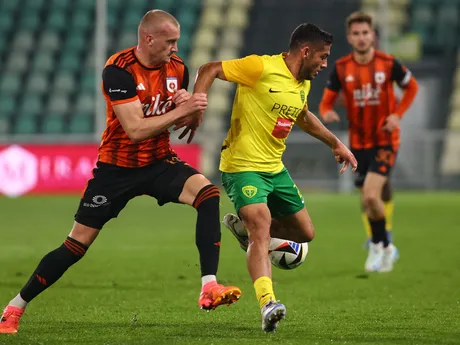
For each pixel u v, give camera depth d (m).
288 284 26.89
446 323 18.89
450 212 53.53
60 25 87.00
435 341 16.30
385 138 30.64
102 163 18.05
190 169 18.23
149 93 17.55
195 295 24.41
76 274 28.95
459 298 23.41
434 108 81.81
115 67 17.33
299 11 86.94
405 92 30.66
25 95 81.94
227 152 19.31
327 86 31.47
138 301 23.20
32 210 56.19
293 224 20.61
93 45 85.88
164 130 17.36
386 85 30.47
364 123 30.77
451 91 82.19
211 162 71.94
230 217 20.06
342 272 29.77
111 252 35.47
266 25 87.06
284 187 19.75
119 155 17.86
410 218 50.25
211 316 20.31
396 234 42.44
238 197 18.73
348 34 30.58
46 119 80.19
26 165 68.00
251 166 19.00
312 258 33.78
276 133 19.09
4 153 68.00
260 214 18.41
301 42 18.70
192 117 18.09
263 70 18.70
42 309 21.62
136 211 57.28
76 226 18.11
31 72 83.69
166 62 17.55
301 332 17.53
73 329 18.09
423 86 82.25
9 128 79.69
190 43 86.31
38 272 17.84
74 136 73.38
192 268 30.58
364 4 85.88
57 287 25.91
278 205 20.20
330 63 81.62
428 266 31.19
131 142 17.75
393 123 29.67
